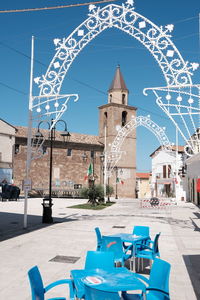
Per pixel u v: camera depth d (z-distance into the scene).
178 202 40.97
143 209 27.91
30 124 14.89
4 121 44.78
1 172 43.91
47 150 53.47
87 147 58.09
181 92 12.51
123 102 62.91
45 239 11.55
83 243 10.84
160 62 12.61
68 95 14.13
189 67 12.33
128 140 60.97
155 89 12.72
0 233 12.74
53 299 4.46
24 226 14.02
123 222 17.25
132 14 12.78
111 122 60.16
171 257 9.11
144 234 8.73
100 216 20.62
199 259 8.85
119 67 64.50
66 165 55.28
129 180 60.09
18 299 5.56
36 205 30.09
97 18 13.20
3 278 6.78
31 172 51.31
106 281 3.95
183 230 14.61
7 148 45.19
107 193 38.25
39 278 4.23
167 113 12.68
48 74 14.28
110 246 7.26
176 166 43.47
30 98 14.84
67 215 20.94
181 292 6.12
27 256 8.84
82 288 4.15
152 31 12.60
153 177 66.56
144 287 3.81
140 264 8.48
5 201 36.31
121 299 4.38
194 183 37.78
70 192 53.91
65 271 7.38
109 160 45.75
